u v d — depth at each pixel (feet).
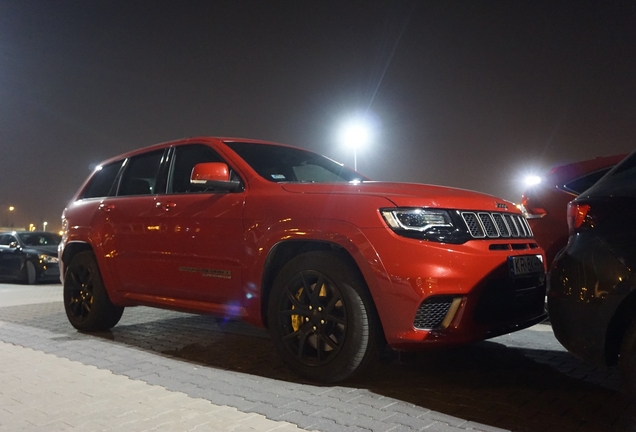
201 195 15.02
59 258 20.07
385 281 11.02
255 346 16.15
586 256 9.44
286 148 17.16
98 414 10.44
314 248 12.72
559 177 17.95
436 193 12.16
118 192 18.30
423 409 10.39
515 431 9.26
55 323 20.90
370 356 11.59
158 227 15.75
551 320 10.09
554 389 11.53
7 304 28.12
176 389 11.90
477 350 14.96
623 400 10.77
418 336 10.75
